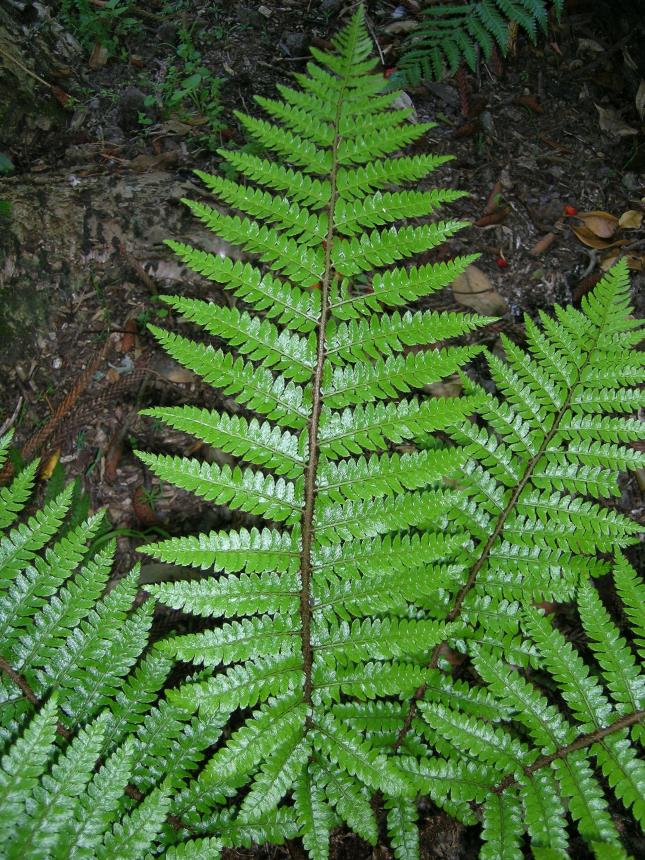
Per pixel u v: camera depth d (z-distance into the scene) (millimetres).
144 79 1261
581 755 633
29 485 624
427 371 631
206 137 1193
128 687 632
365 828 610
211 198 1105
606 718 637
